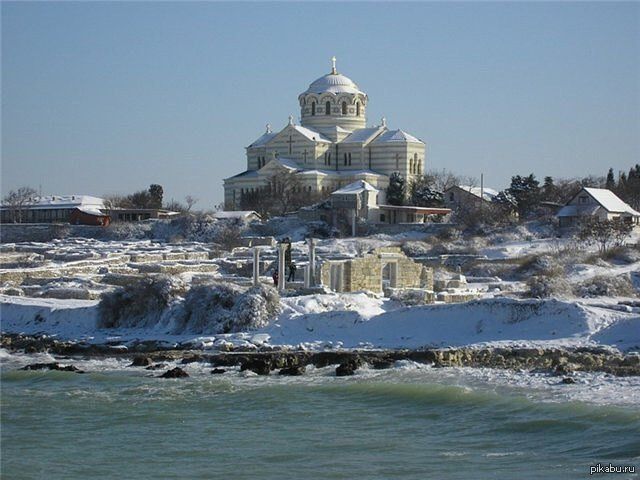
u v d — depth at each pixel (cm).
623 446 5941
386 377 7888
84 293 12219
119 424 6762
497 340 8950
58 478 5622
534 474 5522
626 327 8956
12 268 15012
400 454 5997
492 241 18988
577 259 15862
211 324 9969
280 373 8188
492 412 6781
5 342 9819
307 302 10219
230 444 6266
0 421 6838
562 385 7369
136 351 9338
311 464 5841
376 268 12056
